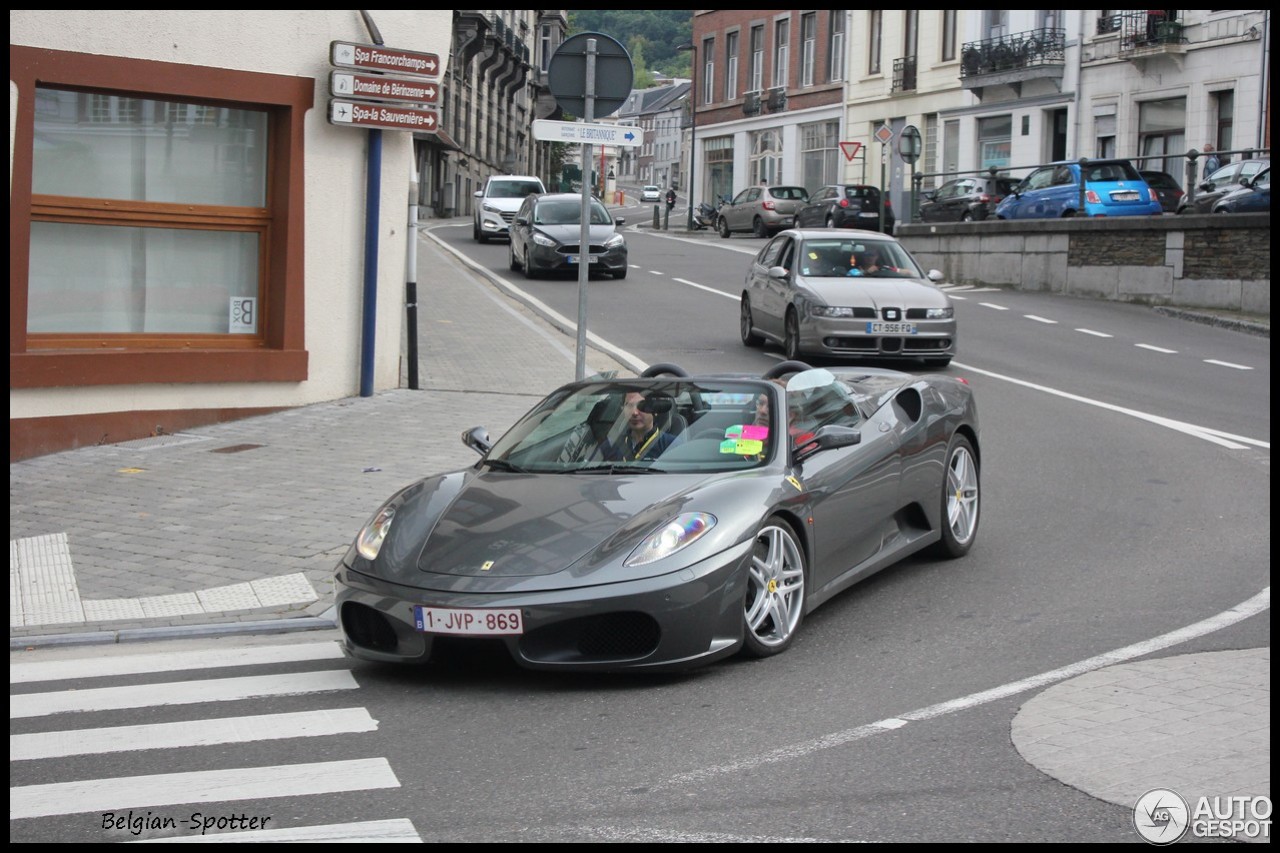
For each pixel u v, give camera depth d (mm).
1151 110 34938
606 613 5188
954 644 5891
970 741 4590
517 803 4145
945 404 7570
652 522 5484
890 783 4215
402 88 12508
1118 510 8773
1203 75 33000
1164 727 4668
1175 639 5820
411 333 13672
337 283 12695
